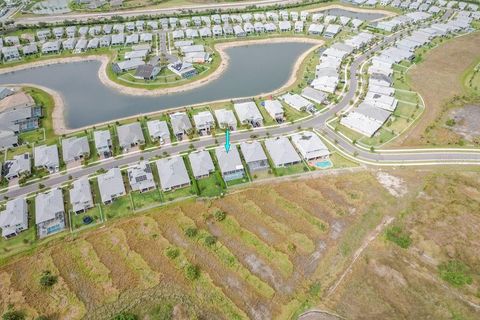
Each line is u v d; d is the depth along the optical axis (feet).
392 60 507.71
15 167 341.41
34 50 585.22
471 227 276.21
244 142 368.89
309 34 623.36
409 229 277.44
